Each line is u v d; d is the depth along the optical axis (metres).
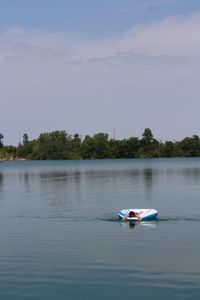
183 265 28.42
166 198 66.75
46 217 49.06
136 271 27.27
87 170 170.88
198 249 32.50
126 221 45.56
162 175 130.12
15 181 115.62
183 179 110.75
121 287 24.66
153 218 46.00
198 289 24.19
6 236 38.19
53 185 97.75
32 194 76.75
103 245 34.19
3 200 67.69
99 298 23.27
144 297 23.27
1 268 28.22
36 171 173.00
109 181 107.50
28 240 36.38
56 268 28.05
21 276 26.59
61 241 35.84
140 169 170.25
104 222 45.12
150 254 31.17
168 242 35.06
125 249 32.81
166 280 25.62
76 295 23.67
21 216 50.09
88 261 29.52
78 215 50.31
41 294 23.84
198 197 67.44
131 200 64.75
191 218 46.78
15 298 23.39
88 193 76.62
